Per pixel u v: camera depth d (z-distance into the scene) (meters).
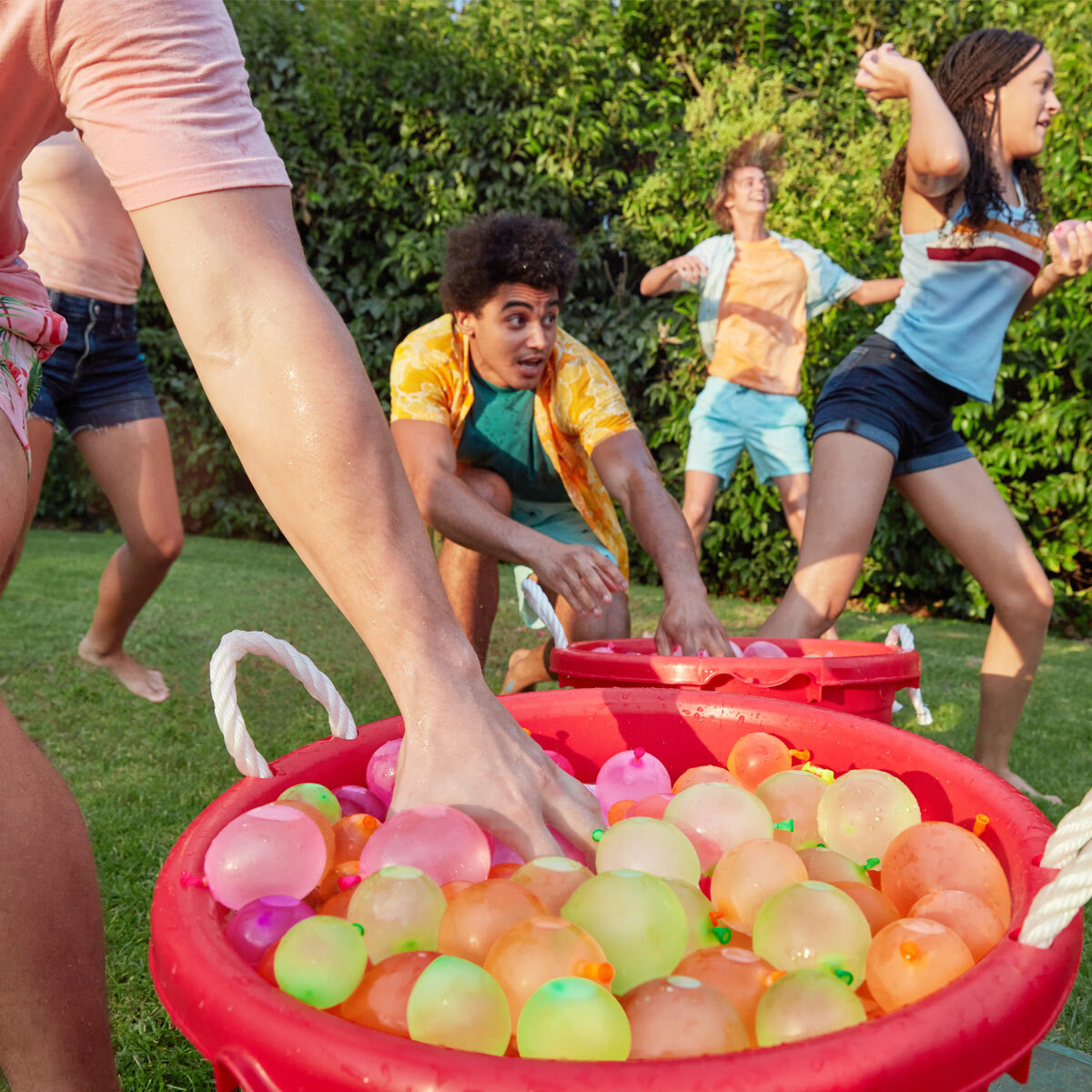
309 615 3.99
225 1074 0.62
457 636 0.93
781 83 5.71
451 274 2.30
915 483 2.36
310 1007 0.59
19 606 3.89
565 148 5.87
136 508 2.65
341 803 1.09
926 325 2.29
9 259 1.17
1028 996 0.61
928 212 2.36
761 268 3.89
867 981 0.72
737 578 5.57
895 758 1.15
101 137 0.90
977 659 3.89
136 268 2.68
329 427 0.85
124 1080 1.26
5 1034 0.78
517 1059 0.53
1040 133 2.36
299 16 6.15
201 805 2.14
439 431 2.26
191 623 3.75
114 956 1.54
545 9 5.91
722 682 1.56
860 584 5.32
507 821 0.89
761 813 0.99
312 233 6.15
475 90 5.91
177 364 6.52
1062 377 4.93
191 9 0.91
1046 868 0.77
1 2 0.89
